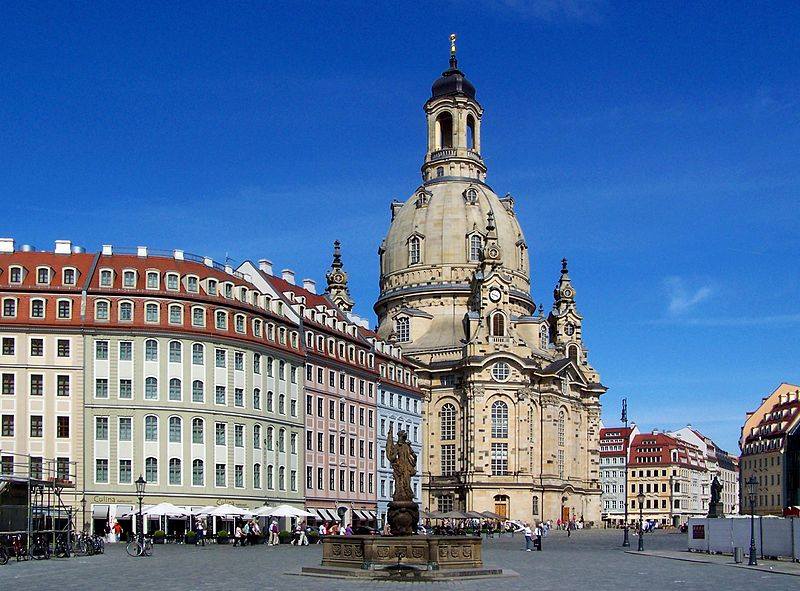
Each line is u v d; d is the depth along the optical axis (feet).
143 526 368.68
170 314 402.52
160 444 393.70
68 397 386.93
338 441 488.02
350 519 490.49
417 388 603.67
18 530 280.31
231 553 301.43
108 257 409.08
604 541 485.97
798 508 426.10
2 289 388.98
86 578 198.70
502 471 645.10
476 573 216.33
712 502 427.33
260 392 427.33
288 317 460.55
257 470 421.18
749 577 222.48
